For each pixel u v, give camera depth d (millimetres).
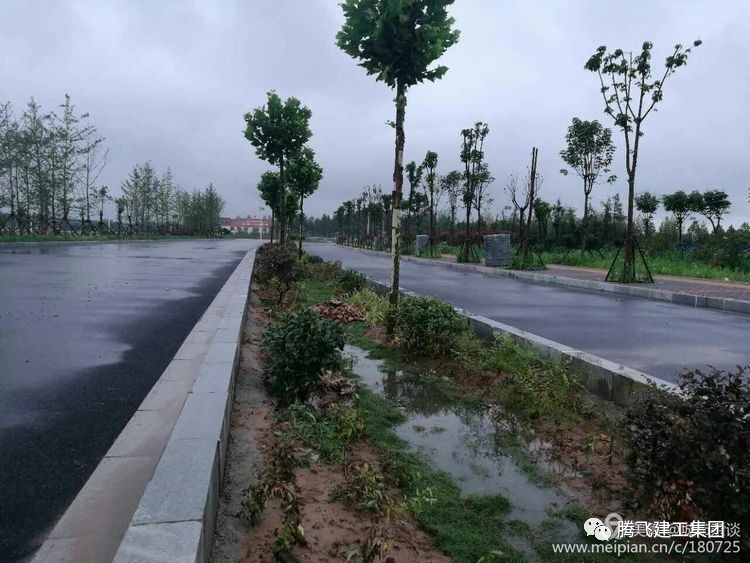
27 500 2439
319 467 3250
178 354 4883
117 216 41250
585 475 3334
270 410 4133
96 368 4562
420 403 4727
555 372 4707
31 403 3656
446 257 30688
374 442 3773
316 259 19969
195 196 66812
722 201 27266
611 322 8531
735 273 17094
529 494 3096
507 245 22531
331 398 4660
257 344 6281
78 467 2768
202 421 2854
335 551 2375
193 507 1997
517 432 4074
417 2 7000
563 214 34031
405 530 2656
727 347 6648
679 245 25281
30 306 7531
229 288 10047
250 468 3045
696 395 2832
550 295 12562
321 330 4473
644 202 29781
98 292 9430
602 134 24172
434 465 3453
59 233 31203
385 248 41344
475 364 5547
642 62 13953
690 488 2535
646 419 2887
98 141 31469
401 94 7375
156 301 8633
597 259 23688
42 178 28359
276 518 2578
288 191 27141
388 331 7016
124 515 2270
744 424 2545
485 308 9961
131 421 3264
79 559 1981
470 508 2896
